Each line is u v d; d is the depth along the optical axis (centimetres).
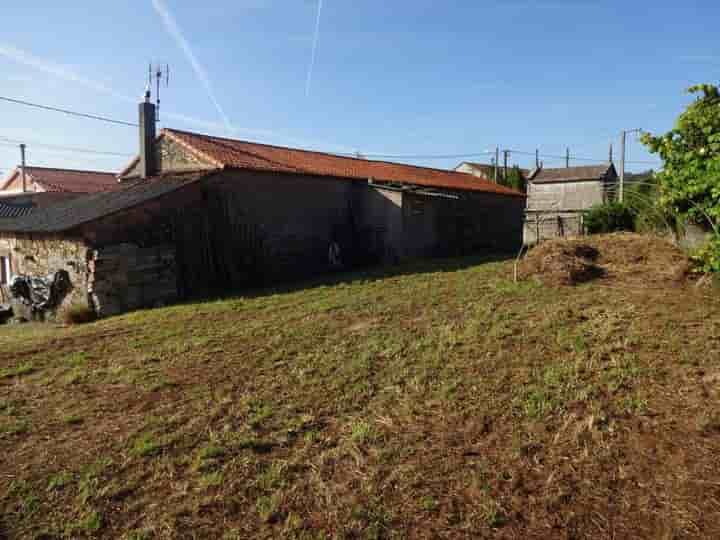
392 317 806
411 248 1670
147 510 343
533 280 1009
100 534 322
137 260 1136
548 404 448
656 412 425
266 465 392
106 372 620
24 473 392
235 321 862
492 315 763
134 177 1648
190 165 1439
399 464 382
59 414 500
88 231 1077
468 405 465
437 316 789
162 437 436
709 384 463
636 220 1370
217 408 491
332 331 746
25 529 327
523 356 572
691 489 332
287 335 735
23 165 2770
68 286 1141
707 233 873
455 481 358
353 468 381
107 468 394
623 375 493
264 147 1775
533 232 2578
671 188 822
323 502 345
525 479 356
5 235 1334
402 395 498
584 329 646
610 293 841
